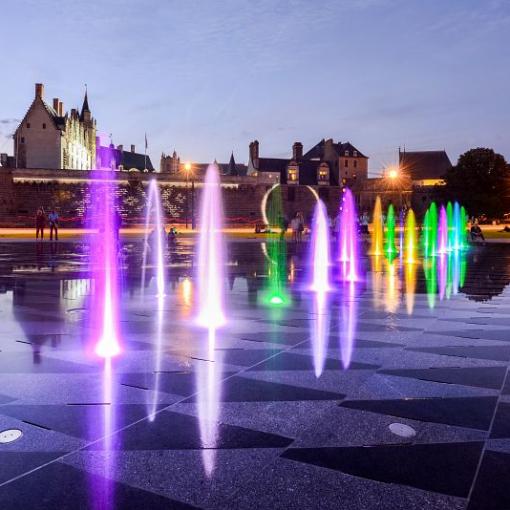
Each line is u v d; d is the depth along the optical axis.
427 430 4.15
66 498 3.12
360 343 7.12
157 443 3.89
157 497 3.14
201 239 41.31
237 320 8.77
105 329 7.94
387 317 9.12
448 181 72.81
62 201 76.75
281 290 12.64
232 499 3.12
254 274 16.22
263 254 25.59
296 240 35.16
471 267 19.08
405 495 3.16
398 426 4.23
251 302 10.76
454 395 5.00
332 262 21.12
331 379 5.49
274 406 4.68
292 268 18.41
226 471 3.46
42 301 10.62
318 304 10.55
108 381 5.37
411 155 116.69
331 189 94.56
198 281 14.32
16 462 3.58
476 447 3.84
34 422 4.27
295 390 5.13
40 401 4.77
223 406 4.67
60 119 95.12
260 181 87.69
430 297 11.60
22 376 5.52
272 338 7.41
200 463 3.57
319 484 3.29
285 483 3.30
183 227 70.31
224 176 85.75
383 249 30.58
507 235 49.50
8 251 26.14
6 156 94.19
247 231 60.75
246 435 4.04
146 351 6.61
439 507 3.03
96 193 78.50
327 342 7.16
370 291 12.59
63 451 3.74
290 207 91.38
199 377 5.53
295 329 8.04
